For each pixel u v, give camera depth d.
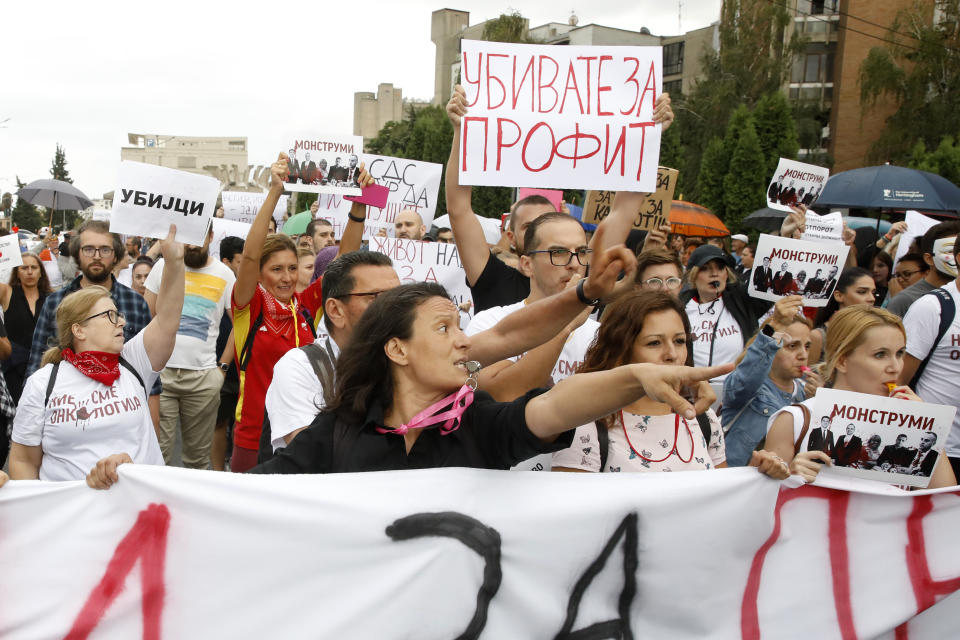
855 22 37.72
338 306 3.18
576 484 2.47
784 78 36.31
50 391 3.41
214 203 3.70
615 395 1.91
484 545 2.37
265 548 2.39
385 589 2.35
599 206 5.36
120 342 3.51
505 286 3.88
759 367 3.68
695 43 54.00
